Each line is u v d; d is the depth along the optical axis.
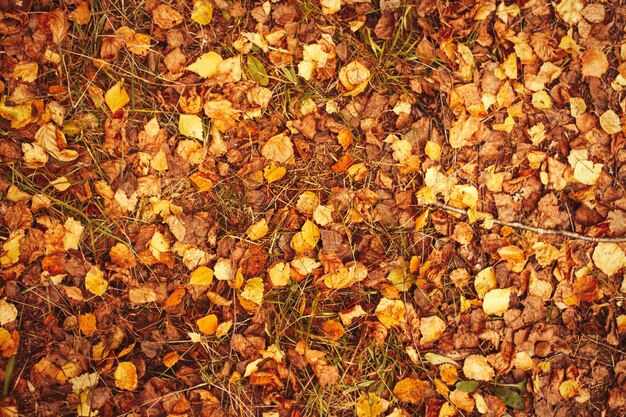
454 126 1.51
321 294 1.49
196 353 1.48
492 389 1.50
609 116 1.52
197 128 1.48
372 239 1.51
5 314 1.44
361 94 1.51
